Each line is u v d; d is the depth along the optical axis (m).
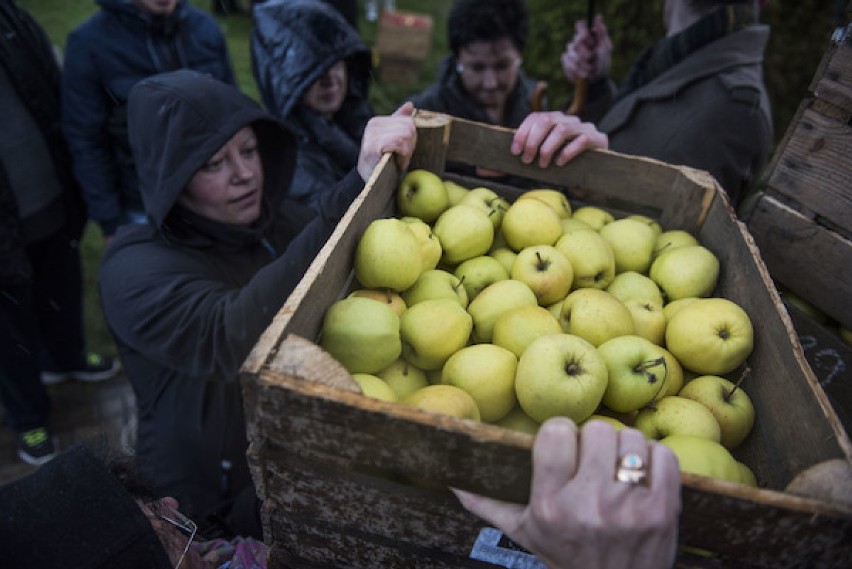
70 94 2.69
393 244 1.21
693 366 1.23
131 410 3.19
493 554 0.90
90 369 3.33
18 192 2.53
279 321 0.90
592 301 1.25
